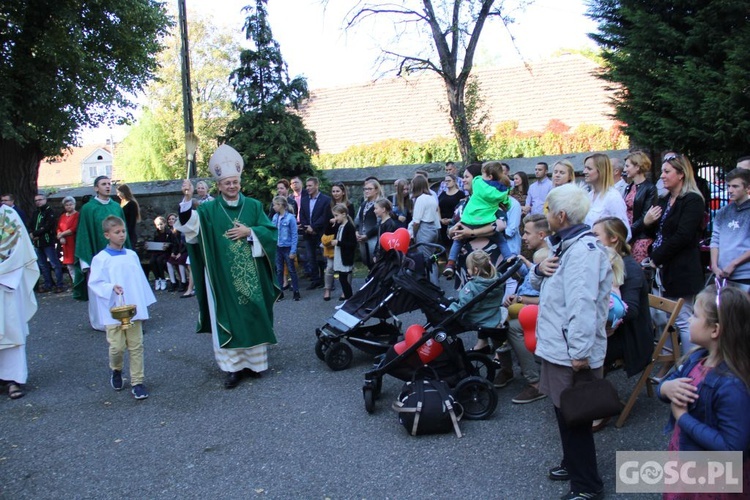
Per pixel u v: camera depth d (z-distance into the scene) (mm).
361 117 20531
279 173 11805
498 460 3920
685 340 4766
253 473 3984
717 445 2346
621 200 5133
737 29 7895
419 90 20562
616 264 3988
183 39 12289
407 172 12141
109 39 12602
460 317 4719
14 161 12656
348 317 5859
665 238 4902
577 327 3096
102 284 5402
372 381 4746
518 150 16031
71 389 5855
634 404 4637
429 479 3746
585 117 17141
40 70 11758
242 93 11922
